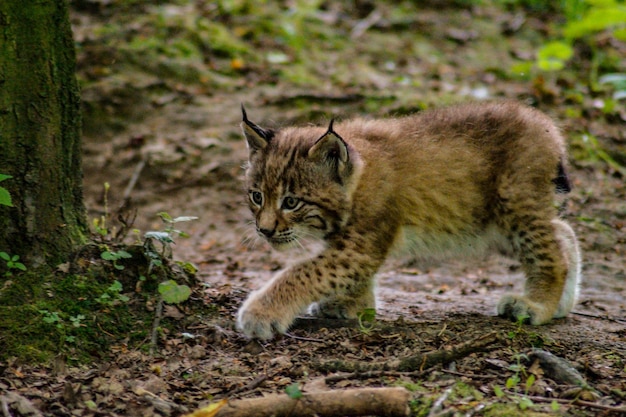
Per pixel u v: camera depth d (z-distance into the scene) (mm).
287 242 10250
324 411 7523
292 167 10039
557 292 10758
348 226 10297
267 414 7492
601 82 20844
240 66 20906
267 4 24188
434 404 7695
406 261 14562
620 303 12227
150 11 22016
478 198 10922
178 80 20156
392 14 25047
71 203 10008
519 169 10805
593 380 8641
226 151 18203
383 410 7516
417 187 10680
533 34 24688
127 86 19422
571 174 17359
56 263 9695
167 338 9438
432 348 9328
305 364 8828
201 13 22703
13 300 9180
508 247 11242
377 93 20062
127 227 11062
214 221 16547
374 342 9477
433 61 22875
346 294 10789
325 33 23469
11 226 9484
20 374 8406
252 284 12758
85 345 8984
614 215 16094
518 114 11258
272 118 19016
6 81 9336
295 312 9984
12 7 9328
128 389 8273
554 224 11055
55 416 7695
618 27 23703
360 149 10492
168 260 10398
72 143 9969
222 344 9523
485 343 8984
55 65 9648
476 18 25359
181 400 8148
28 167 9500
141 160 17922
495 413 7594
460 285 13438
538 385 8312
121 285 9742
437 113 11547
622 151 18438
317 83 20797
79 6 21938
